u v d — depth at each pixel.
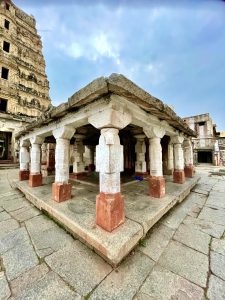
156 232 3.04
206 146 19.50
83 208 3.54
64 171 4.14
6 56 17.53
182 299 1.72
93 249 2.52
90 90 2.40
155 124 4.20
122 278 2.00
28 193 5.01
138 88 2.46
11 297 1.78
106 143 2.67
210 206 4.42
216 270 2.10
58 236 2.96
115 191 2.63
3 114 15.20
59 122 4.11
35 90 20.28
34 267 2.21
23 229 3.26
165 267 2.17
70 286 1.90
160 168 4.41
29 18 22.12
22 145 7.22
